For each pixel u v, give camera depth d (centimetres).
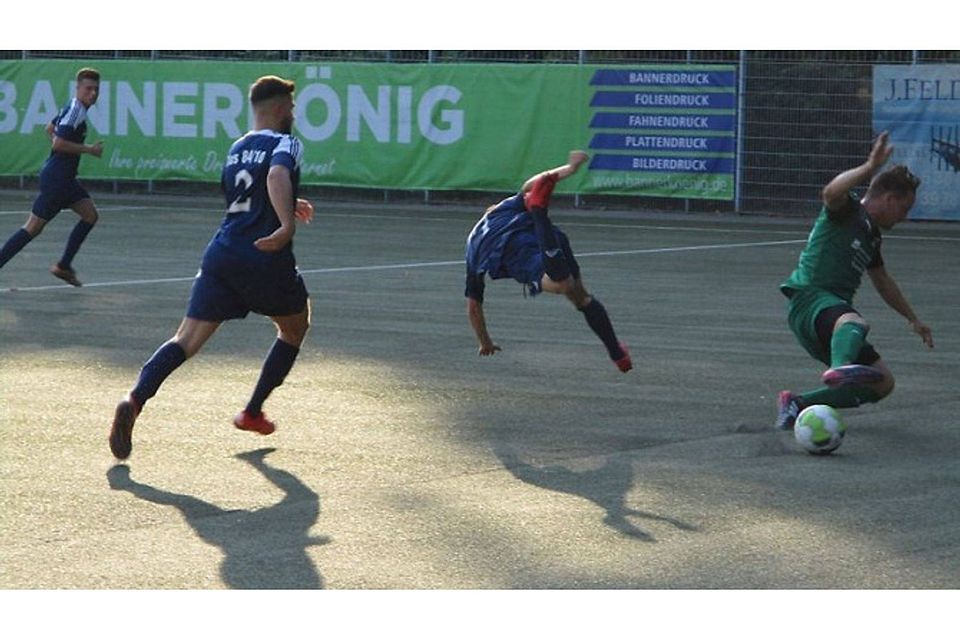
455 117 2844
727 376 1078
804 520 677
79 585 575
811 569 602
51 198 1559
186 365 1098
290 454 811
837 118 2633
